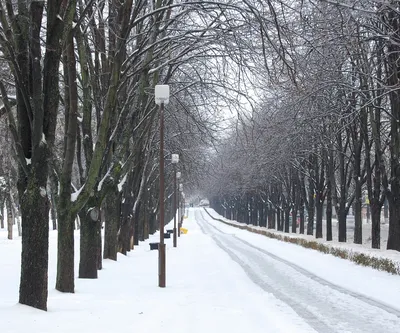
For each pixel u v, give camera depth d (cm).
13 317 802
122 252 2461
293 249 2920
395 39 1836
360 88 2266
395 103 2336
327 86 2102
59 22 909
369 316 998
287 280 1555
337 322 936
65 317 848
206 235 4906
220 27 1403
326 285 1442
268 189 6297
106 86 1714
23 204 895
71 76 1053
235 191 7350
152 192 4691
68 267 1172
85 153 1559
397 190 2491
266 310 1022
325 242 3434
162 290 1279
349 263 2036
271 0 1228
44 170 892
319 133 2934
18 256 2255
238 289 1331
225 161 4516
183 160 3344
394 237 2505
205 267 1912
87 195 1170
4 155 3641
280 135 2797
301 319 949
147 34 1602
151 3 1742
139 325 824
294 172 4897
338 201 3962
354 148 3225
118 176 1525
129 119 1539
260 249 2952
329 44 1806
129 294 1187
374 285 1422
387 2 1590
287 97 2425
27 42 901
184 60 1633
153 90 1811
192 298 1155
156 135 2948
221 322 883
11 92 1593
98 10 1405
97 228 1515
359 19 1906
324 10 1695
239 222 9088
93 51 1689
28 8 938
